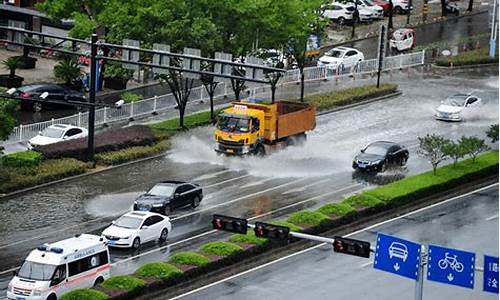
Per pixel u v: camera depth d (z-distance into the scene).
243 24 136.75
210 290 87.19
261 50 143.50
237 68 105.69
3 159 113.38
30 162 113.88
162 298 85.19
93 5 144.88
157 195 104.44
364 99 147.75
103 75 145.88
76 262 84.00
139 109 137.62
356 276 91.00
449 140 118.50
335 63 158.62
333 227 100.75
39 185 111.38
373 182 116.75
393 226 103.56
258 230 75.31
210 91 134.00
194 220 103.19
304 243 97.94
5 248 94.75
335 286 88.75
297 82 153.88
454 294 87.88
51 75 152.38
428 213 107.69
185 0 131.50
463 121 140.75
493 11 171.75
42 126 127.38
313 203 109.44
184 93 134.00
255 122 122.62
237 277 90.00
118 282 84.12
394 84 154.25
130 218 96.44
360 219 103.56
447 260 70.38
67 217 103.19
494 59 169.50
